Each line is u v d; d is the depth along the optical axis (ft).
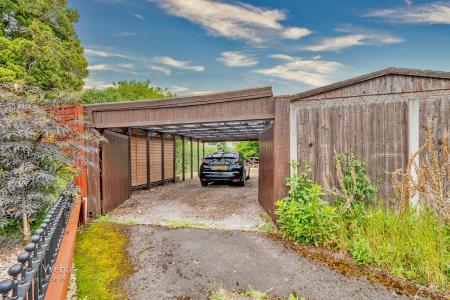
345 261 11.34
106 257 11.89
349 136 14.62
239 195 27.53
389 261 10.70
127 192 24.95
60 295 6.59
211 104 16.63
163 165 37.17
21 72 32.76
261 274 10.35
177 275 10.28
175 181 41.09
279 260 11.49
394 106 14.02
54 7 43.34
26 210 10.82
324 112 14.93
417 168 11.71
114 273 10.42
